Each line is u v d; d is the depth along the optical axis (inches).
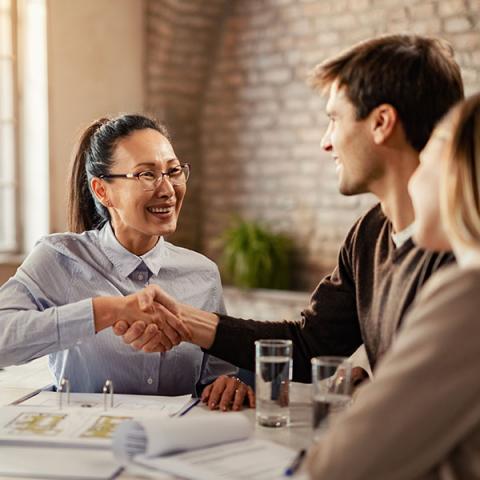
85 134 88.6
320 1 226.5
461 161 48.4
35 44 207.3
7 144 208.8
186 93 247.1
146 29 227.6
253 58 242.1
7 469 57.4
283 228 239.9
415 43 67.0
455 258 64.7
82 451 61.2
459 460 46.9
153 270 86.6
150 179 81.4
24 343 77.2
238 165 248.5
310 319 80.5
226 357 79.9
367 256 74.1
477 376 45.5
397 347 48.1
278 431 66.5
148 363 84.3
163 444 58.1
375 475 47.2
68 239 86.5
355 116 67.3
